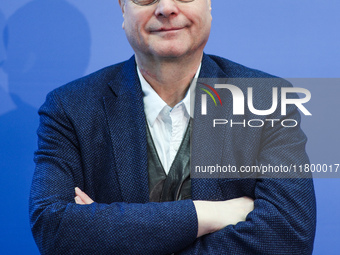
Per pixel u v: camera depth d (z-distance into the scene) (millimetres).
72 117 2229
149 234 1943
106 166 2195
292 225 1984
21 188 3031
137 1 2051
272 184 2061
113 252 1936
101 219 1959
